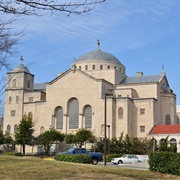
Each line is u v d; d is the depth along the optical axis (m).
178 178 26.44
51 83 100.06
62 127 96.69
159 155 29.11
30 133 86.19
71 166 29.53
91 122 92.69
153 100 91.12
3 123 104.62
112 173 26.62
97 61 110.31
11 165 28.58
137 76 106.50
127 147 79.12
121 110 90.38
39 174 24.39
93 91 93.44
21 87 104.88
